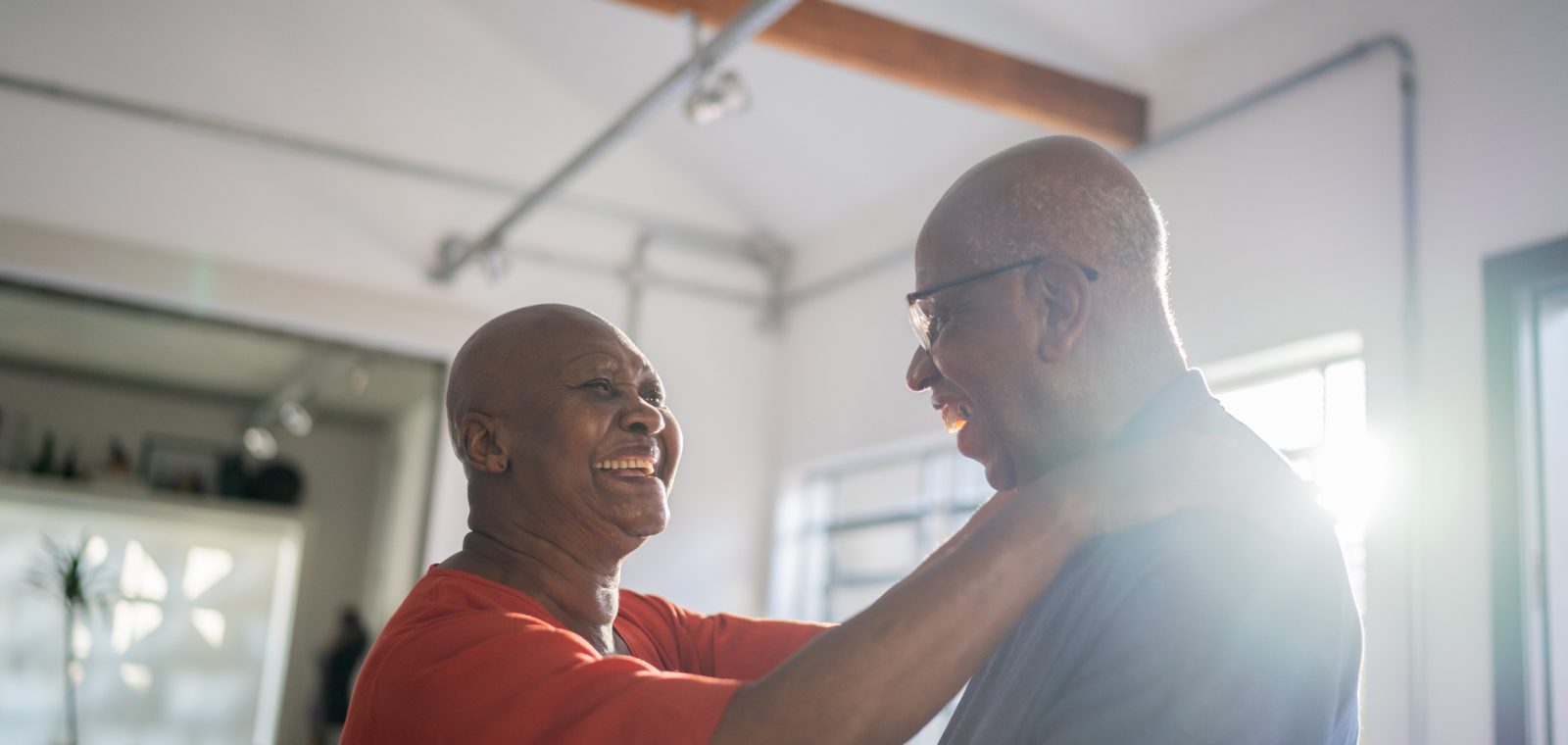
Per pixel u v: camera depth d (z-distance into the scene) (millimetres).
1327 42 5031
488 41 7754
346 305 7301
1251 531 1312
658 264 8234
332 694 9875
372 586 11312
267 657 10555
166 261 6941
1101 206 1474
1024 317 1474
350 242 7387
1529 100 4305
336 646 9969
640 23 7086
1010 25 5977
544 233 7910
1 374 10984
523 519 1741
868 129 7133
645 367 1838
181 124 7090
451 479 7562
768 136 7605
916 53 5652
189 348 10234
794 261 8477
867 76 6727
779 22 5512
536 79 7875
